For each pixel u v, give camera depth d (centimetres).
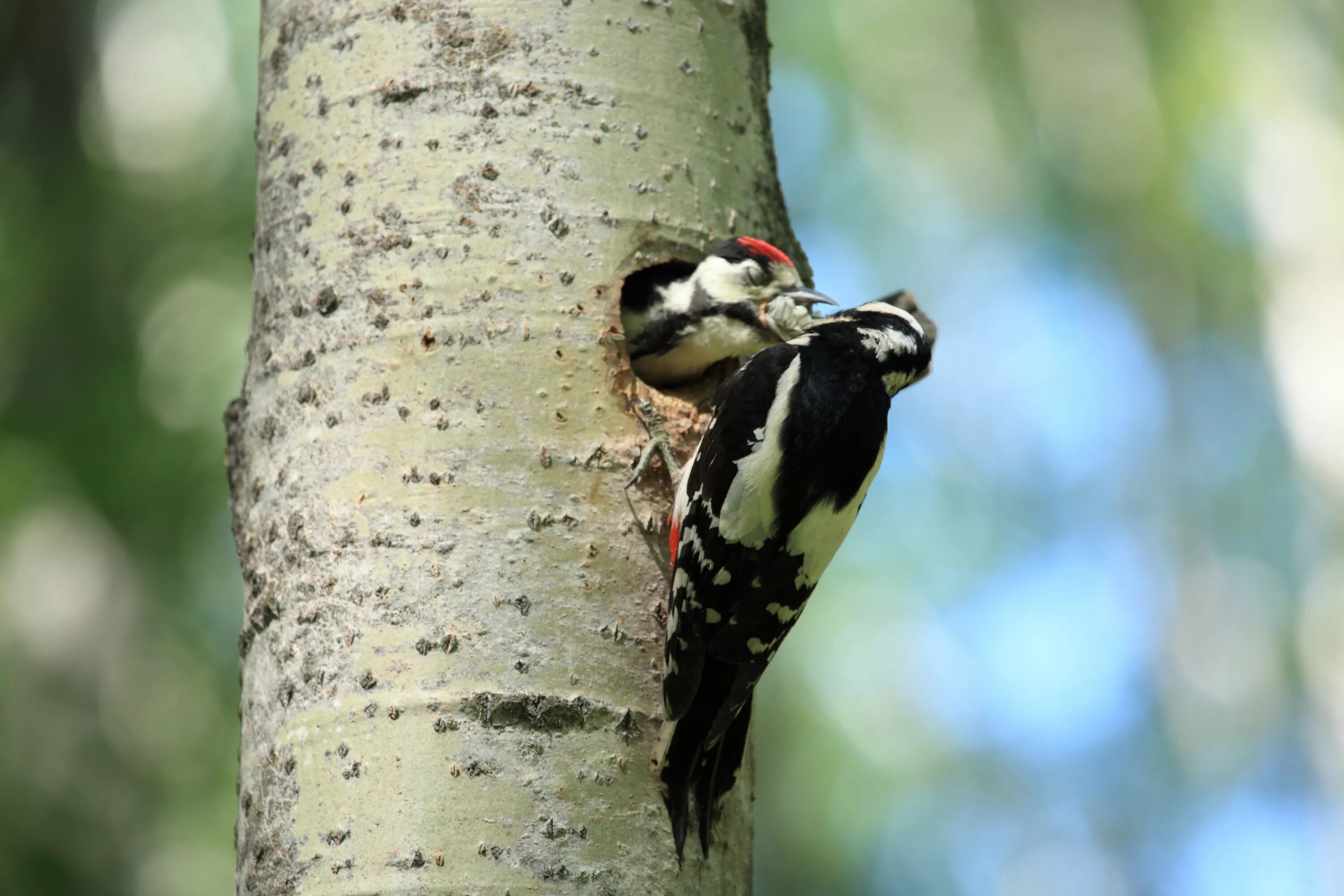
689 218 616
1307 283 1939
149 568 1355
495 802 509
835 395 617
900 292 787
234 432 618
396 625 530
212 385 1397
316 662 537
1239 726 1920
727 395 614
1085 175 1900
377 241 579
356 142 594
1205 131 1892
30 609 1380
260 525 574
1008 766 1719
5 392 1382
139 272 1475
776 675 1614
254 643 568
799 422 601
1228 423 1989
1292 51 1925
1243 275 1941
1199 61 1878
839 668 1661
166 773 1367
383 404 559
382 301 571
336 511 551
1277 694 1931
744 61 662
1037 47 1905
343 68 604
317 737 527
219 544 1365
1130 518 1945
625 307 734
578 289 580
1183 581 1941
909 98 1867
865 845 1577
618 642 544
